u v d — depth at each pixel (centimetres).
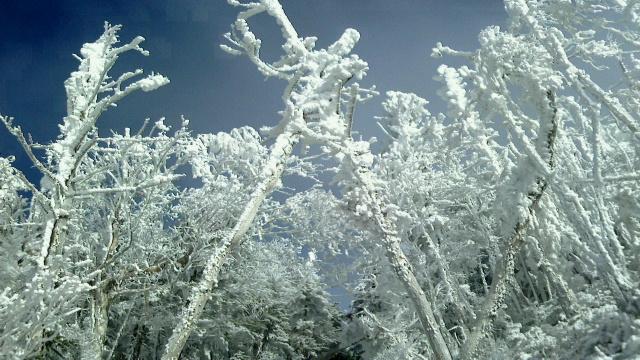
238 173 1347
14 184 814
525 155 570
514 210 575
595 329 484
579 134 641
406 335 1119
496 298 621
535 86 557
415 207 955
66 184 699
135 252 1148
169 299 1437
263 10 793
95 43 813
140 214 1021
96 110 725
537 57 569
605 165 641
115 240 998
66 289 564
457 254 1027
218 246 613
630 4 608
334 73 737
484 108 613
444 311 1029
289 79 775
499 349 620
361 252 1290
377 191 720
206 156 1272
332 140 727
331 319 2089
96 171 734
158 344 1438
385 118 1129
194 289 591
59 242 673
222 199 1247
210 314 1554
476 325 626
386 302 1216
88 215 1170
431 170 1095
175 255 1236
